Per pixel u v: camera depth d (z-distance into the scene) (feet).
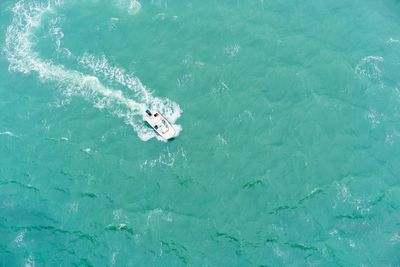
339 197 268.21
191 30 318.65
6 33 319.27
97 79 300.40
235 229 259.39
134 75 301.43
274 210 263.90
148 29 319.47
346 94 296.92
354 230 261.24
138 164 274.57
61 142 282.15
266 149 279.08
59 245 257.55
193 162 275.18
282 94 295.28
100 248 256.32
